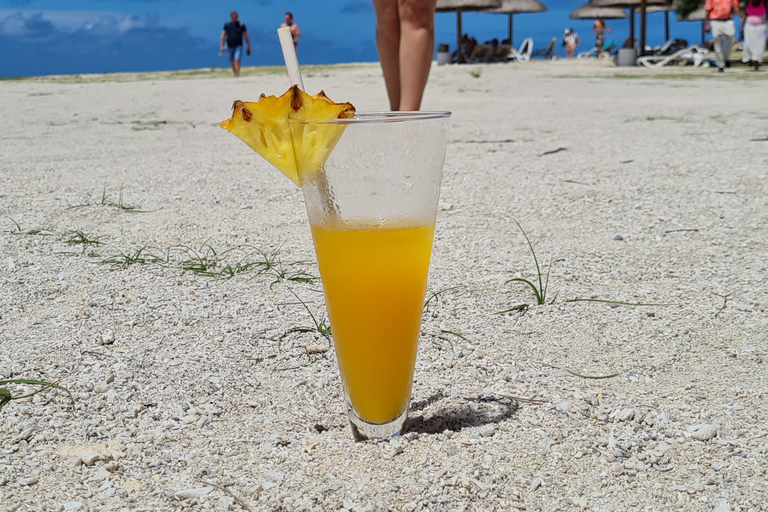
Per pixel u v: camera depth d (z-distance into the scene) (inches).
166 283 34.6
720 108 116.0
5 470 19.7
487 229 44.6
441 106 130.8
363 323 19.5
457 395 24.1
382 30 47.4
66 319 30.1
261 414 23.0
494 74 245.3
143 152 77.2
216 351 27.3
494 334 29.1
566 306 31.9
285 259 38.4
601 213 48.0
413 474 19.4
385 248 18.7
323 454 20.4
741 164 63.7
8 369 25.3
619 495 18.9
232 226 45.1
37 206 49.8
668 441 21.2
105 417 22.7
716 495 18.8
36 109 134.0
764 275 35.1
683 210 48.1
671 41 333.1
